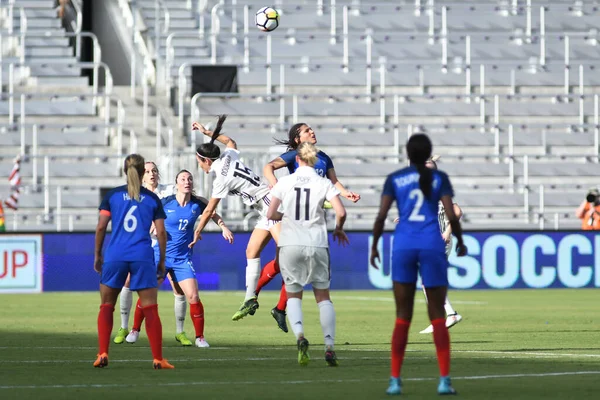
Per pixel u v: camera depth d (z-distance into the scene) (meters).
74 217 86.62
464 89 99.94
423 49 103.69
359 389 24.73
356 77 99.12
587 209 82.12
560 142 95.69
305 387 25.19
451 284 76.81
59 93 94.50
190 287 37.12
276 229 39.25
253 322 49.41
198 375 27.94
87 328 45.94
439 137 94.00
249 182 39.41
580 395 23.61
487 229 77.25
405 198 24.17
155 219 29.17
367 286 76.81
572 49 106.12
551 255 77.75
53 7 104.12
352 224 85.38
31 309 58.72
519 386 25.34
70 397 23.28
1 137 90.44
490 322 49.53
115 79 109.50
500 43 106.69
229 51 101.56
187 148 90.06
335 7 106.38
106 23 109.44
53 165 88.56
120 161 89.81
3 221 79.88
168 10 105.81
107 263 28.78
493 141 94.56
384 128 94.88
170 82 97.12
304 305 63.06
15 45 100.06
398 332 23.83
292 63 95.31
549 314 54.97
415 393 23.94
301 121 94.44
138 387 25.20
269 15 53.88
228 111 94.38
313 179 29.53
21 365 30.67
